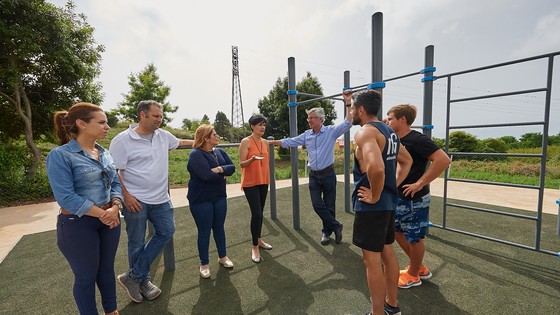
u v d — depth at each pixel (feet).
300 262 8.68
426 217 6.70
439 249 9.37
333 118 63.82
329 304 6.35
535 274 7.59
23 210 16.40
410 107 6.64
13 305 6.61
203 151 7.62
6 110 24.63
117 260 9.32
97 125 4.91
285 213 14.71
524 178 26.61
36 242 10.96
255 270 8.20
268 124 71.92
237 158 44.68
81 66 23.98
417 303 6.29
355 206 5.46
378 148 4.86
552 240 10.10
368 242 5.21
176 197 19.81
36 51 20.62
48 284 7.63
